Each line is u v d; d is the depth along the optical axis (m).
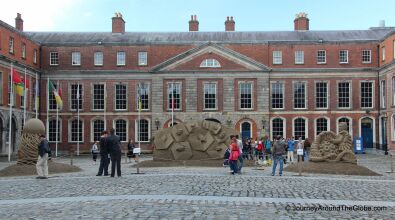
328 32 67.12
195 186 19.50
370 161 42.38
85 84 63.19
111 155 24.17
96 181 21.84
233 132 37.62
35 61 61.84
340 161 29.03
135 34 67.19
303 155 40.06
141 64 63.53
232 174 26.02
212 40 65.62
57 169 28.19
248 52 63.50
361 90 62.47
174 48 63.75
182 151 36.91
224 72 61.97
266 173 27.66
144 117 62.78
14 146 54.34
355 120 62.12
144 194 16.95
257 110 61.72
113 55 63.62
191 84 62.06
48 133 62.56
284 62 63.28
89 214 12.86
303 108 62.44
